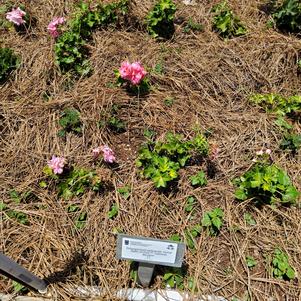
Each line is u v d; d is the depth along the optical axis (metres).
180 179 1.54
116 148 1.63
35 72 1.80
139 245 1.23
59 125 1.66
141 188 1.53
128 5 1.95
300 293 1.36
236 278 1.38
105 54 1.83
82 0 2.03
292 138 1.62
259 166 1.56
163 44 1.88
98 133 1.64
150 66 1.80
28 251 1.42
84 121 1.65
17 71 1.80
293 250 1.43
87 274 1.39
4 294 1.36
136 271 1.38
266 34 1.94
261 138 1.64
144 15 1.96
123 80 1.73
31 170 1.58
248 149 1.62
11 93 1.75
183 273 1.39
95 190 1.52
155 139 1.65
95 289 1.36
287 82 1.82
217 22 1.92
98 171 1.56
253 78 1.81
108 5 1.91
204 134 1.65
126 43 1.88
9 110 1.70
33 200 1.52
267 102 1.73
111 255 1.41
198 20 1.98
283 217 1.48
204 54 1.85
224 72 1.81
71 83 1.76
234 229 1.45
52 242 1.43
